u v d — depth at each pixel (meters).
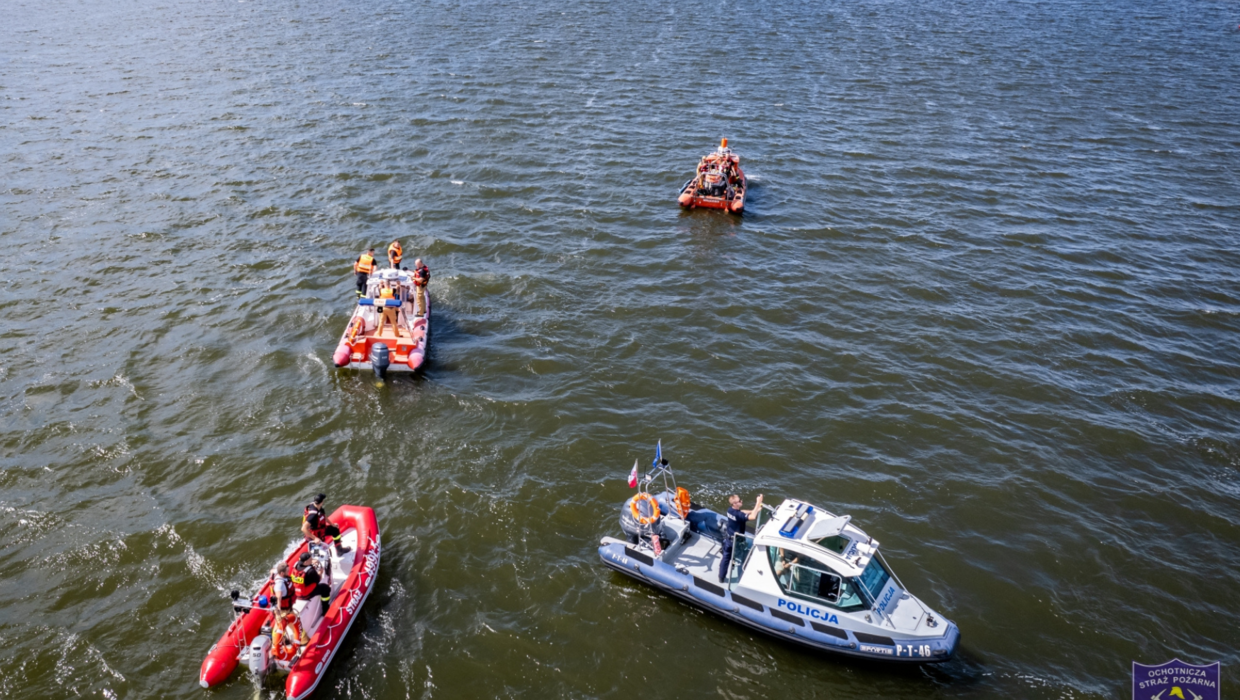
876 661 14.61
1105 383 24.05
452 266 29.80
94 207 33.62
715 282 29.30
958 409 22.56
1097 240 33.56
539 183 37.50
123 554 16.86
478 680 14.41
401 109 47.03
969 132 46.38
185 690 14.02
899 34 72.06
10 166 37.53
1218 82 58.31
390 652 14.82
